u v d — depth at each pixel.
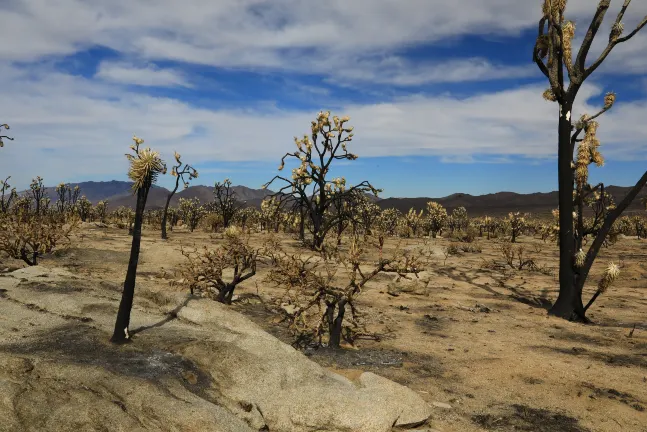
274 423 4.16
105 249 18.27
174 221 50.78
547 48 12.46
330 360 6.93
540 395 5.96
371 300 12.23
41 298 6.47
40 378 3.86
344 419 4.25
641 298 14.70
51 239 15.48
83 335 5.10
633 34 11.49
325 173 23.64
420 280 14.13
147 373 4.23
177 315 6.43
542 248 34.16
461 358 7.49
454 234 45.03
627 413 5.44
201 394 4.22
